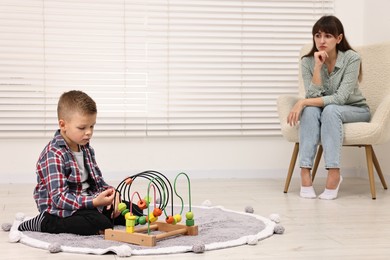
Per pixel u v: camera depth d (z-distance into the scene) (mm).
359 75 2967
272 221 2064
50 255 1616
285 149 3674
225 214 2240
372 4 3604
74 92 1896
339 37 2936
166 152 3564
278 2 3621
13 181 3385
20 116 3373
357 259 1582
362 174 3697
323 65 2980
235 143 3633
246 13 3586
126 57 3480
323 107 2896
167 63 3525
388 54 3066
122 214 1826
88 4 3426
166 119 3529
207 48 3559
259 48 3607
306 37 3648
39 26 3371
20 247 1714
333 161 2748
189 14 3541
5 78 3352
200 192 2982
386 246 1741
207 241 1751
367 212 2369
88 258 1583
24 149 3406
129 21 3477
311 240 1819
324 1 3674
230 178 3613
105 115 3455
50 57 3395
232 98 3586
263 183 3371
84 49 3434
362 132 2729
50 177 1845
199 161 3600
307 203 2621
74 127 1841
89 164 1965
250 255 1622
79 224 1835
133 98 3488
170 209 2385
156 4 3500
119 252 1593
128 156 3523
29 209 2412
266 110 3619
